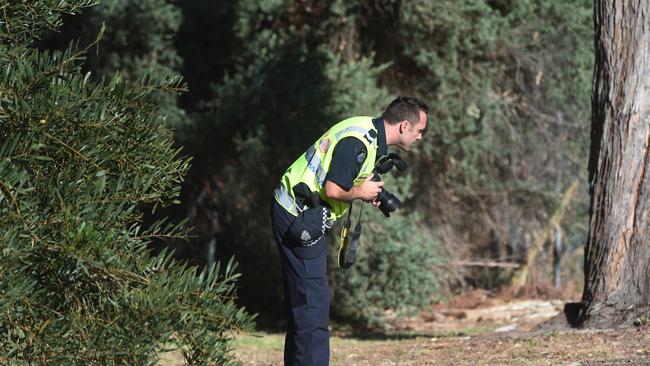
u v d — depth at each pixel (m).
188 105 18.36
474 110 18.58
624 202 11.12
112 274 6.55
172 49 17.64
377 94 17.64
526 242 21.19
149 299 6.48
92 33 16.81
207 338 6.72
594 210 11.41
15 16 7.36
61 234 6.45
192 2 17.70
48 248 6.50
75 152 6.78
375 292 17.80
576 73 19.48
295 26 18.61
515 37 18.55
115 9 16.72
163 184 7.22
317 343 7.85
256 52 17.64
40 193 6.62
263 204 18.25
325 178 7.77
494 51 18.77
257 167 17.48
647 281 11.06
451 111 18.61
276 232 7.93
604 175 11.27
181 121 17.31
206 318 6.71
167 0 17.75
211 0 17.81
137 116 7.23
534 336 11.24
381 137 7.85
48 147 6.83
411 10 17.64
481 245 21.34
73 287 6.84
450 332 15.55
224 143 18.00
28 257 6.54
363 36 19.02
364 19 18.62
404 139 8.00
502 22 18.30
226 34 17.98
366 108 17.20
